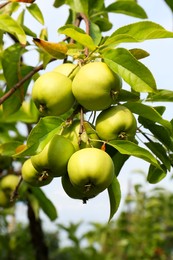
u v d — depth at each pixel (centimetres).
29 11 107
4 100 96
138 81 76
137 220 244
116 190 80
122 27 78
